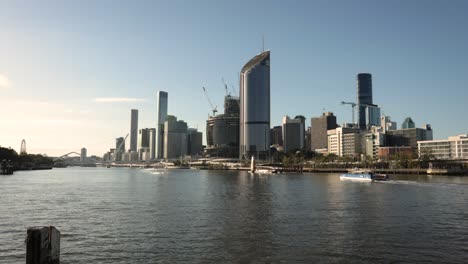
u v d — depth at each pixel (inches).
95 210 3577.8
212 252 2071.9
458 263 1872.5
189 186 7017.7
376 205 3878.0
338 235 2448.3
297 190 5890.8
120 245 2215.8
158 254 2037.4
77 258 1972.2
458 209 3580.2
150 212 3440.0
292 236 2423.7
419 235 2448.3
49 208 3725.4
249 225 2785.4
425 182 7834.6
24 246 2181.3
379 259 1939.0
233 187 6688.0
